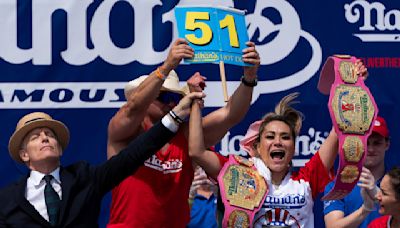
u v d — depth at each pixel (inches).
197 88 456.8
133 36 573.9
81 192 427.5
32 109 567.8
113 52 573.0
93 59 571.8
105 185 431.2
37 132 438.6
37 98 568.1
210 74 576.7
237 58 462.6
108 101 572.4
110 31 572.4
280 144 459.8
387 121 584.1
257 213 455.8
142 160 430.0
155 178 467.8
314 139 580.7
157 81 450.9
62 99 569.9
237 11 470.6
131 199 467.5
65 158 569.0
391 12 584.1
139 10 573.9
